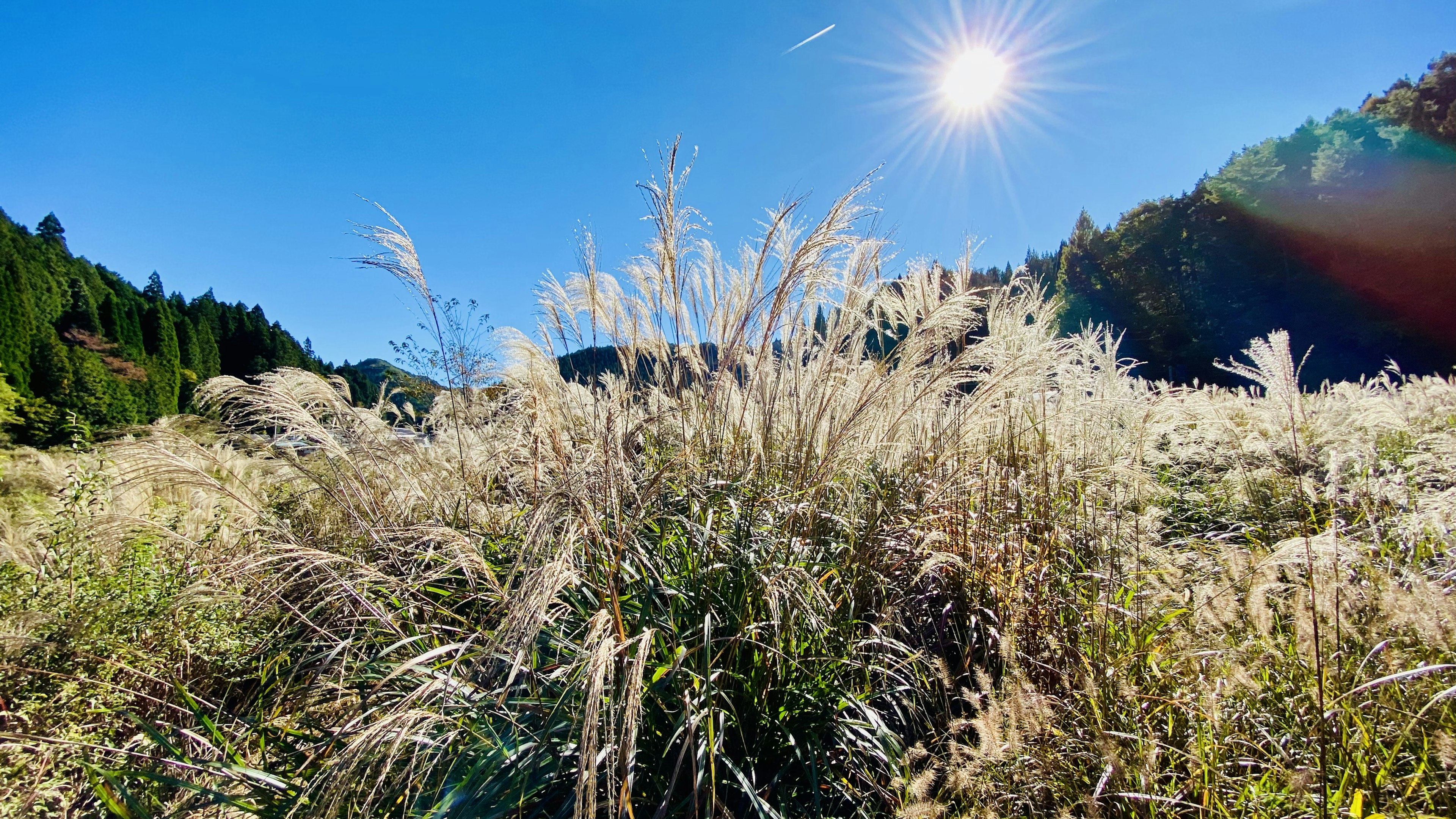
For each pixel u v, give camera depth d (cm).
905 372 335
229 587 318
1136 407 393
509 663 227
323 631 285
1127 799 192
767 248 352
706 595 264
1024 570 299
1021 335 395
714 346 417
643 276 419
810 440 341
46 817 237
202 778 241
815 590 269
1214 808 188
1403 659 205
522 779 207
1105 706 227
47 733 259
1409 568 259
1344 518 330
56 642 291
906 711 271
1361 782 186
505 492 392
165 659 310
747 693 243
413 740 206
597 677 165
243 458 462
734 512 301
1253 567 263
